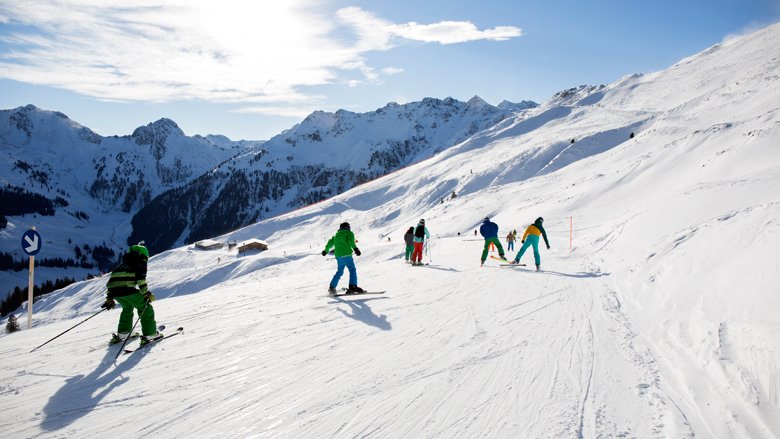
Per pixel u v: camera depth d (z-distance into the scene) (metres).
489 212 61.88
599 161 70.38
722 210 12.29
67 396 4.65
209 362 5.62
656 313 7.15
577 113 186.12
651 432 3.79
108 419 4.16
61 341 6.63
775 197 11.35
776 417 3.71
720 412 4.04
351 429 3.92
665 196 19.25
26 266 196.25
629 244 13.65
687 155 33.97
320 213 160.88
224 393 4.71
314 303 8.96
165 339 6.64
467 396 4.54
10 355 5.95
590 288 9.92
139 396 4.64
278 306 8.70
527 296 9.24
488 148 174.88
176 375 5.21
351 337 6.61
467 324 7.20
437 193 122.81
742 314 5.41
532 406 4.29
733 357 4.74
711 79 184.62
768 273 5.81
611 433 3.78
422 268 14.16
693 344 5.52
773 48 182.62
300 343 6.35
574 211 35.06
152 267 102.75
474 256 18.28
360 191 180.75
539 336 6.47
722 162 26.23
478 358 5.61
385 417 4.13
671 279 8.08
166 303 9.27
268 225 157.62
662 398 4.39
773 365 4.18
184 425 4.04
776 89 79.69
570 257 15.73
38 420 4.13
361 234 115.38
